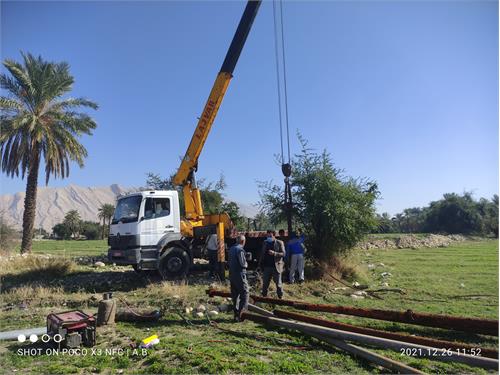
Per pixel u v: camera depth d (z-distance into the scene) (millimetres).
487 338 7023
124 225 12641
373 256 24891
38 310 8992
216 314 8469
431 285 12750
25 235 23844
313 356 5938
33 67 23375
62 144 24594
